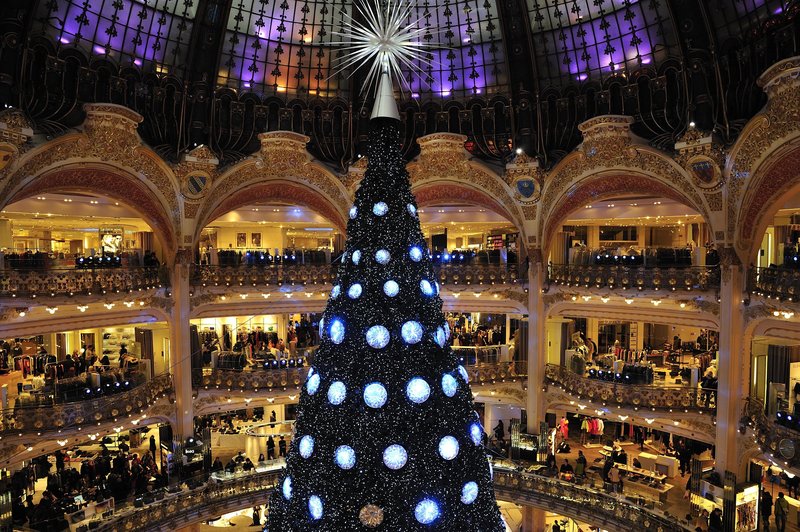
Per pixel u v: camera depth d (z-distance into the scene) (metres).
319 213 25.88
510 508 24.83
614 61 21.44
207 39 21.66
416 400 5.72
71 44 18.73
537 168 23.31
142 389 20.36
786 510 17.95
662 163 20.30
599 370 21.97
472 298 25.45
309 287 24.16
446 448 5.75
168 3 20.34
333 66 23.81
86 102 19.45
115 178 20.50
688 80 19.42
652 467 21.31
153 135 21.62
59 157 18.64
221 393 22.66
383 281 5.96
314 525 5.68
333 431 5.75
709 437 19.25
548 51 22.59
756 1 17.20
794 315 17.06
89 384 19.30
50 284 17.61
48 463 21.42
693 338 28.69
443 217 29.25
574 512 19.97
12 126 16.64
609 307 22.50
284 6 22.19
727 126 18.50
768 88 16.20
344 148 24.78
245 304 23.81
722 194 18.67
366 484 5.59
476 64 23.62
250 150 23.81
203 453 21.67
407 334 5.85
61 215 22.58
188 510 19.16
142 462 21.23
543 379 23.92
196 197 22.12
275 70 23.44
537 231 23.91
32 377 23.06
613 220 27.31
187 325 22.23
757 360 19.38
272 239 30.38
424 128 24.69
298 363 23.80
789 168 16.77
